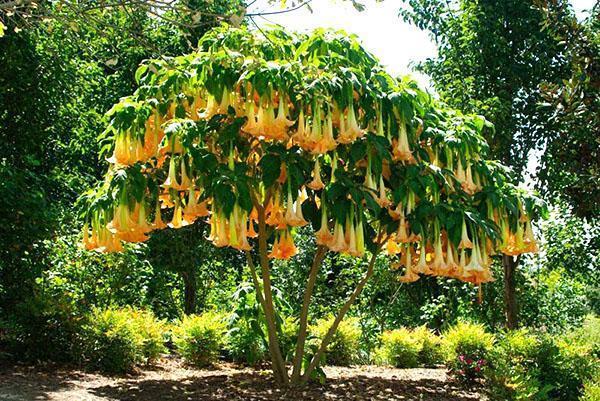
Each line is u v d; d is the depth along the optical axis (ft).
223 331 30.89
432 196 21.52
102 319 26.94
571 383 25.72
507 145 35.91
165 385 23.66
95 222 22.06
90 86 50.29
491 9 35.70
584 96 20.42
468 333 27.58
